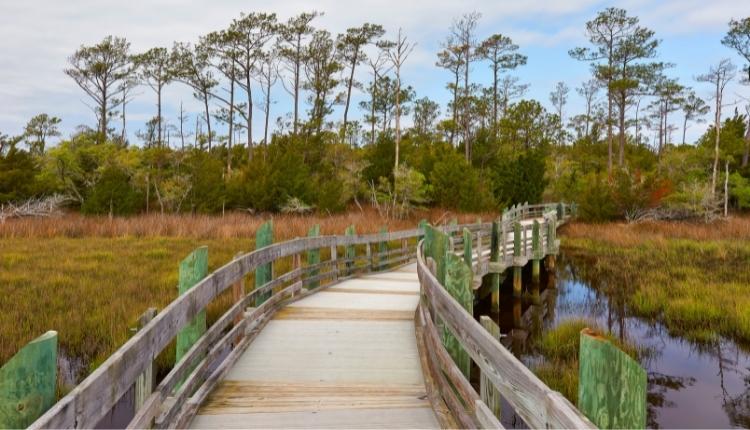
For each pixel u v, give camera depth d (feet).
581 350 6.06
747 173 101.35
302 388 13.74
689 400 20.61
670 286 38.45
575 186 116.37
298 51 137.39
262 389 13.66
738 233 67.77
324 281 33.91
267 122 139.54
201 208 78.84
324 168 96.07
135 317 23.95
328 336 18.99
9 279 30.35
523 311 37.93
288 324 20.76
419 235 45.65
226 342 15.46
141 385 9.43
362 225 66.69
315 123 106.63
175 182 82.74
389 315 22.33
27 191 74.08
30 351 5.87
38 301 25.96
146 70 141.90
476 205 92.68
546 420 6.27
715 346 26.78
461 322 10.43
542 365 23.86
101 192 70.69
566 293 42.86
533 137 133.08
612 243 66.54
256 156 115.75
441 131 143.84
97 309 25.18
